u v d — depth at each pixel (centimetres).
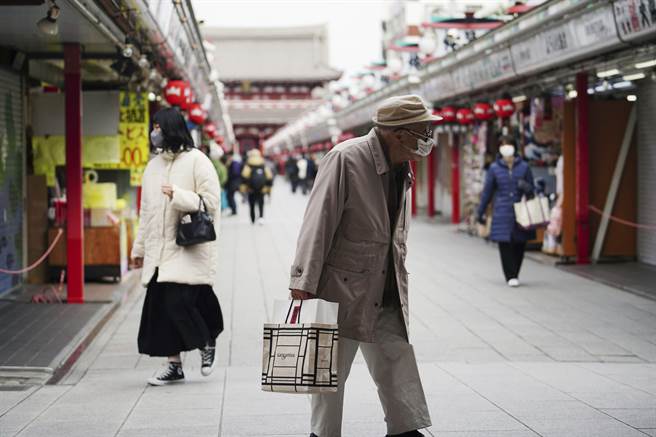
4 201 1029
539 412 513
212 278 606
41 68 1239
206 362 620
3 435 467
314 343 355
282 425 485
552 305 989
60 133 1152
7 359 700
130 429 479
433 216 2373
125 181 1280
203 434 467
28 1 743
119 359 735
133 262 611
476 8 1669
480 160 1744
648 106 1280
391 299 398
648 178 1292
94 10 758
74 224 981
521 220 1088
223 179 2503
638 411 515
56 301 986
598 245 1329
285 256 1484
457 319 912
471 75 1580
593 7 1002
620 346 783
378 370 398
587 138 1294
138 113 1241
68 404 549
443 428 473
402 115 370
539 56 1233
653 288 1069
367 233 377
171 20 1003
